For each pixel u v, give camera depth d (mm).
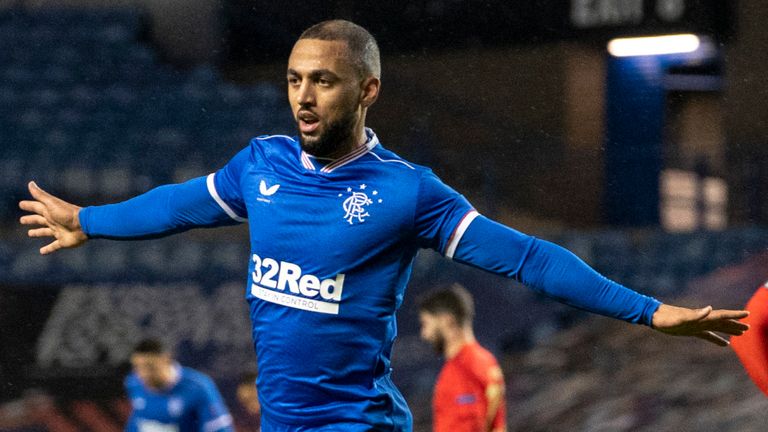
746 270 37156
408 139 50312
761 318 10383
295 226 9391
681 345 33844
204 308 40906
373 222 9273
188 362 39344
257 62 57281
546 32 50062
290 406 9562
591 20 48844
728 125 48188
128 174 49344
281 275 9445
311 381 9445
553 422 31016
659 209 50469
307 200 9391
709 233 43781
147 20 59469
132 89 54844
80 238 10445
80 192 49031
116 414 38750
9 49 57625
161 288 41844
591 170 50844
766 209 46344
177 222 10094
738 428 25406
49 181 49000
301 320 9391
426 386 36719
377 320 9453
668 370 31875
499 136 51562
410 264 9648
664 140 54094
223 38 57906
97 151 50531
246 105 53906
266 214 9508
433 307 20109
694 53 50906
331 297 9320
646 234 44625
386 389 9664
